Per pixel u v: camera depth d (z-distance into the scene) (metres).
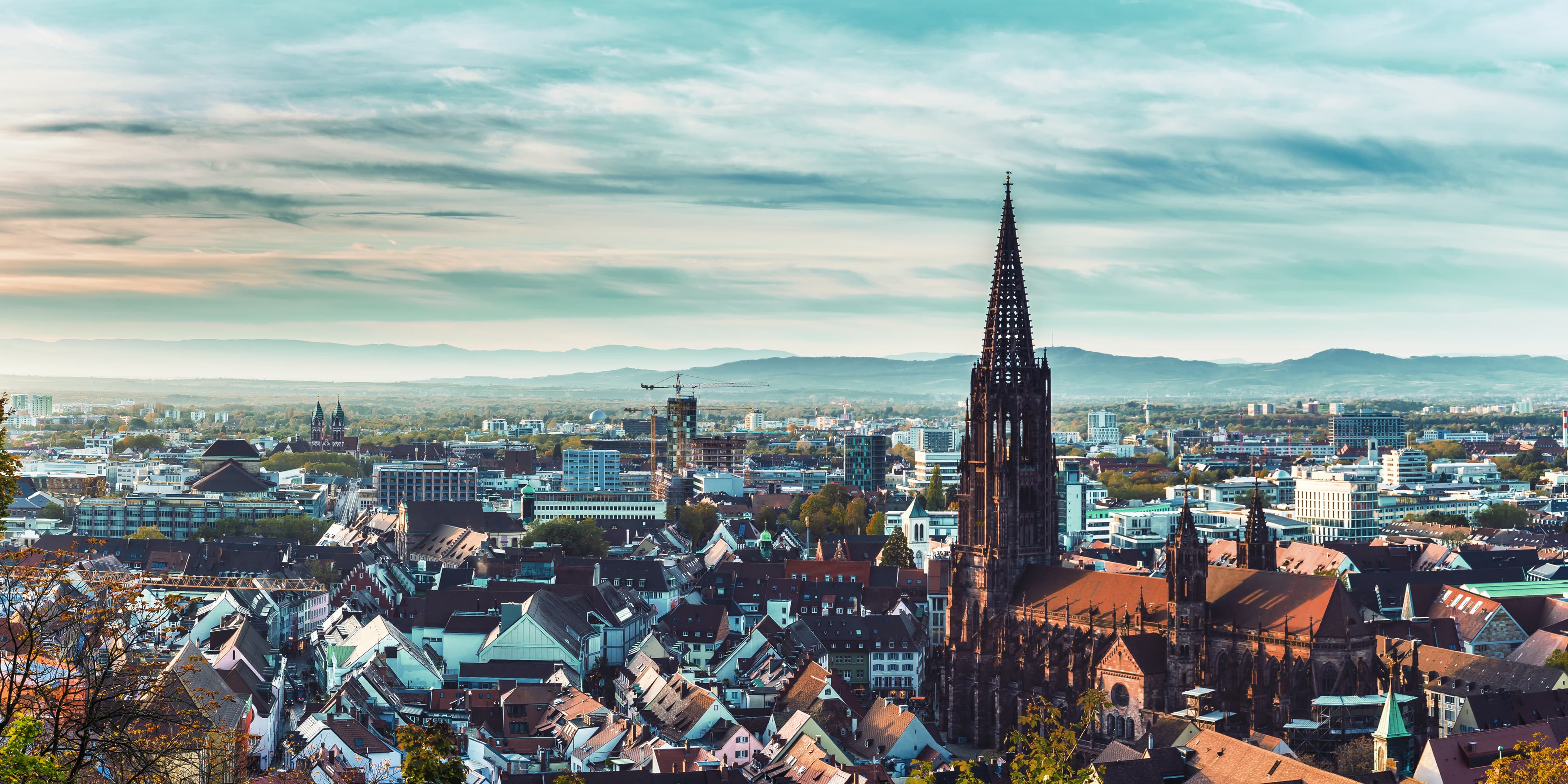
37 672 87.00
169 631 94.44
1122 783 184.25
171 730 93.56
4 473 86.44
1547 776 136.00
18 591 86.38
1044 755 193.50
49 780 81.06
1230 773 182.38
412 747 139.75
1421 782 194.12
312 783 195.00
